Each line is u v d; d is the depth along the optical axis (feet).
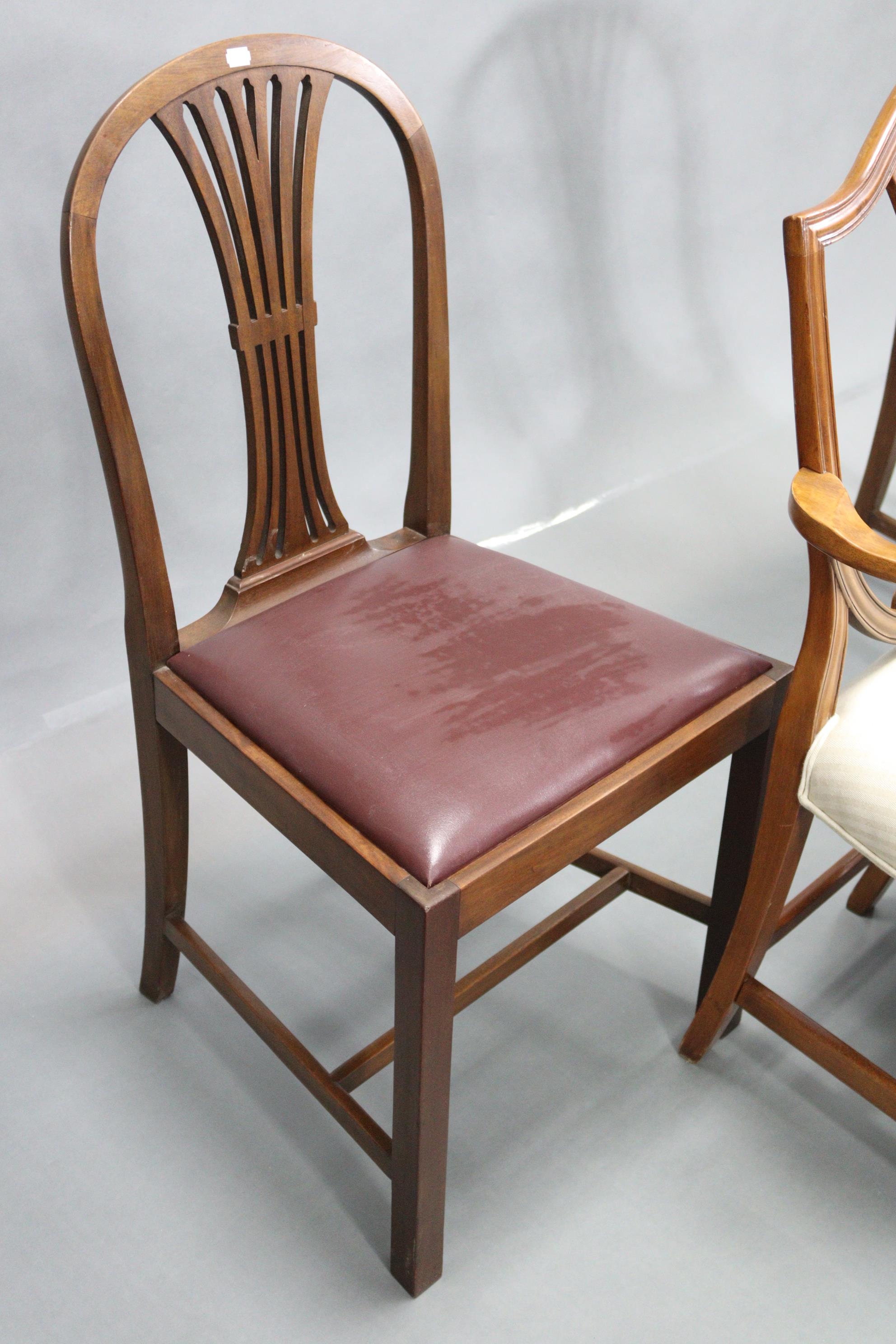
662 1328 3.26
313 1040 4.11
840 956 4.39
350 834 2.81
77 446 5.24
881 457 6.16
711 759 3.25
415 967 2.72
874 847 3.17
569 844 2.92
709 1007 3.86
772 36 6.99
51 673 5.58
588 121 6.42
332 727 3.01
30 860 4.86
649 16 6.34
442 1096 2.95
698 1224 3.52
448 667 3.23
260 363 3.40
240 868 4.86
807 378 3.08
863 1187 3.63
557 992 4.27
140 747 3.66
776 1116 3.84
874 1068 3.45
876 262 8.43
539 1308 3.31
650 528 7.01
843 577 3.06
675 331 7.54
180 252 5.18
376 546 3.94
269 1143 3.78
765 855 3.48
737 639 6.03
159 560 3.33
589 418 7.31
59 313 4.94
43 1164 3.71
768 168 7.48
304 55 3.15
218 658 3.33
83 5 4.48
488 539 6.89
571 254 6.76
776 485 7.41
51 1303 3.33
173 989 4.30
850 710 3.32
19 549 5.27
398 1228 3.24
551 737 2.99
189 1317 3.29
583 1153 3.72
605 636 3.38
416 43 5.58
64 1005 4.26
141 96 2.90
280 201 3.26
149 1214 3.57
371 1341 3.22
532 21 5.91
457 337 6.54
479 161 6.12
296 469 3.58
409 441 6.57
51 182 4.70
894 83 7.87
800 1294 3.34
